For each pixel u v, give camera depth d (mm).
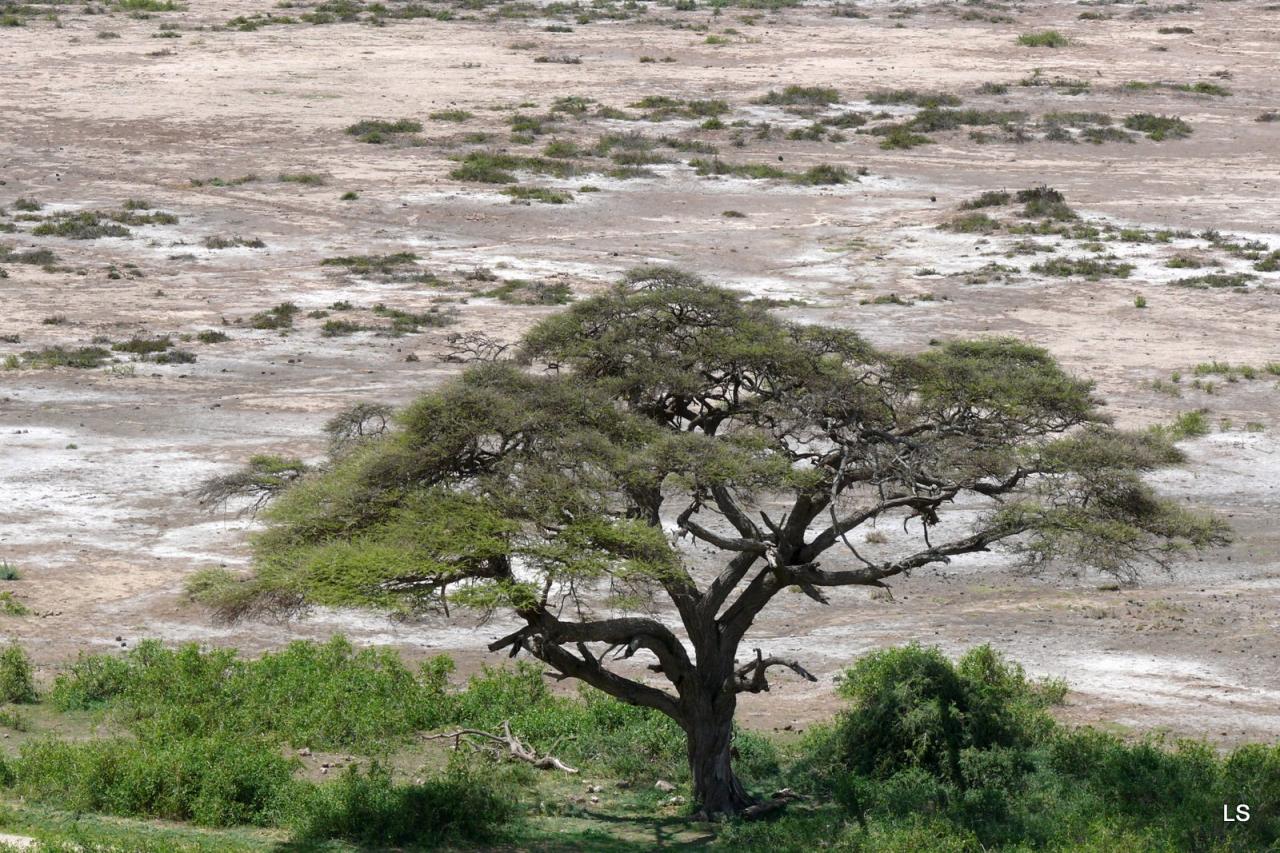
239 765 58500
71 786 57625
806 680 77250
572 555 53250
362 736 66250
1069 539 60344
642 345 62625
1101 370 137250
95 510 99750
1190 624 84688
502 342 140375
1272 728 70000
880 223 190625
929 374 63344
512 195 196125
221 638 80750
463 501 54062
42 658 76250
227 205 190625
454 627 84375
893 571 59906
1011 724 65500
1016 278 166125
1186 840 54812
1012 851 53281
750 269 169375
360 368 134875
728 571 60000
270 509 58969
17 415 120000
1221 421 123938
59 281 160625
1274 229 188000
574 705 71625
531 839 56156
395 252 174750
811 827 56375
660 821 59094
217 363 135875
